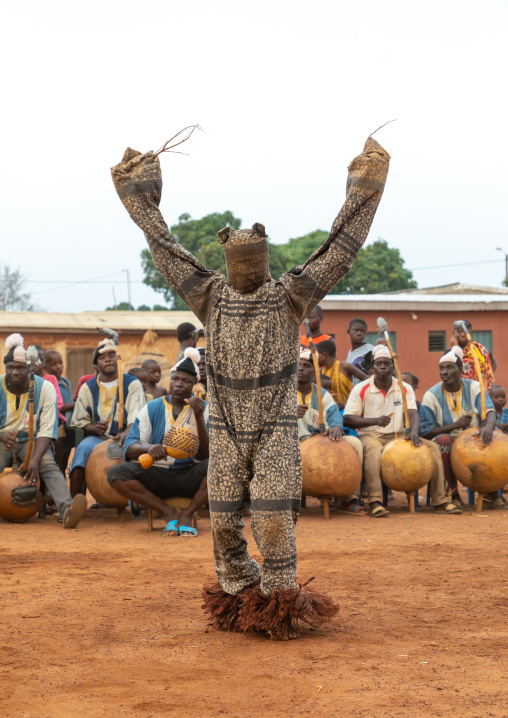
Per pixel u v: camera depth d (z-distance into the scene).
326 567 6.54
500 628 4.71
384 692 3.58
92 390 10.03
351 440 9.95
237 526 4.76
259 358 4.57
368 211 4.74
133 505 10.00
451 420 10.58
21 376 9.51
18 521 9.41
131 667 4.01
